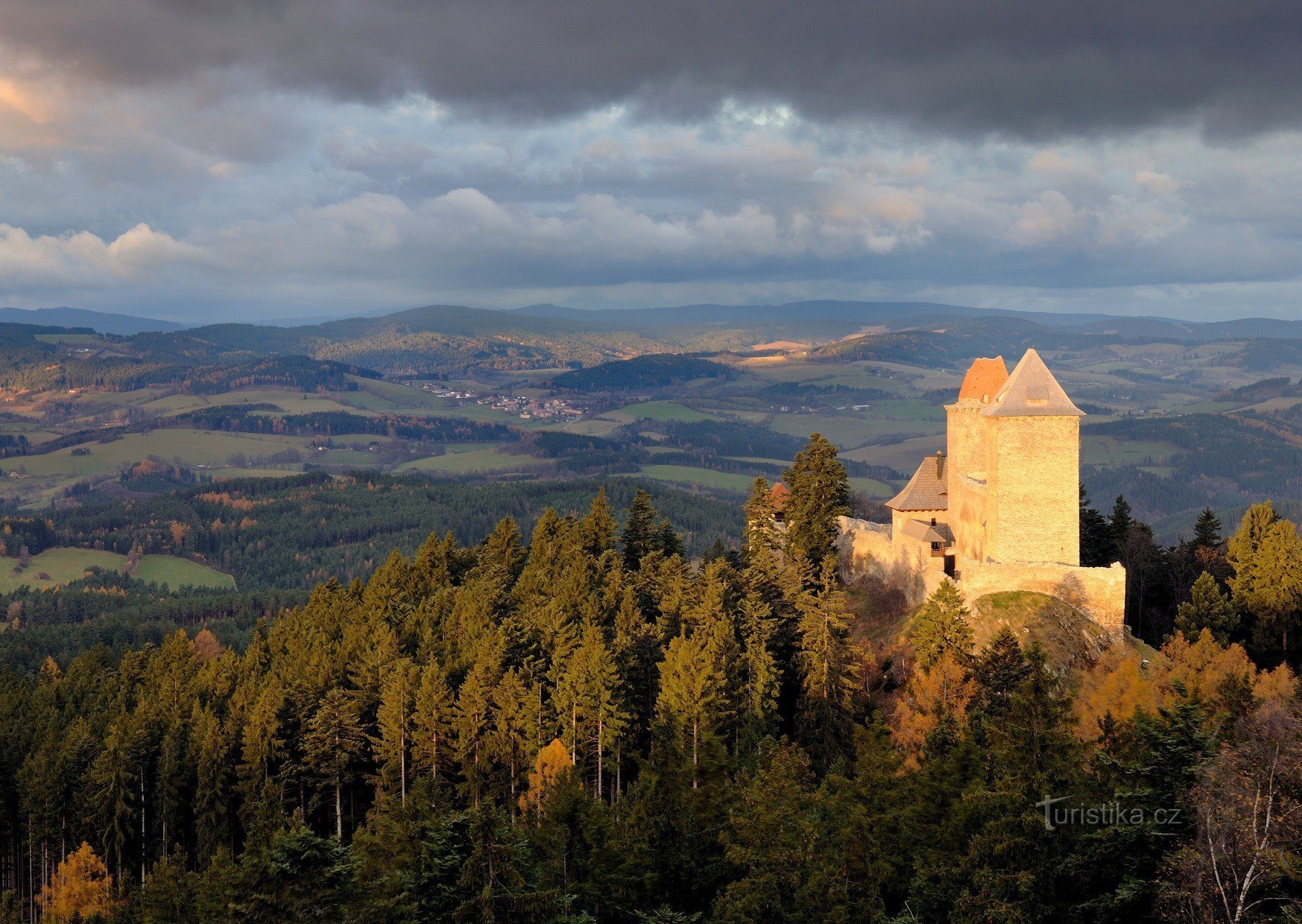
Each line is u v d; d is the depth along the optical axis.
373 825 74.00
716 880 53.72
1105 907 40.97
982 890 41.94
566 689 78.44
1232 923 35.62
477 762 77.44
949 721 57.72
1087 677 75.69
